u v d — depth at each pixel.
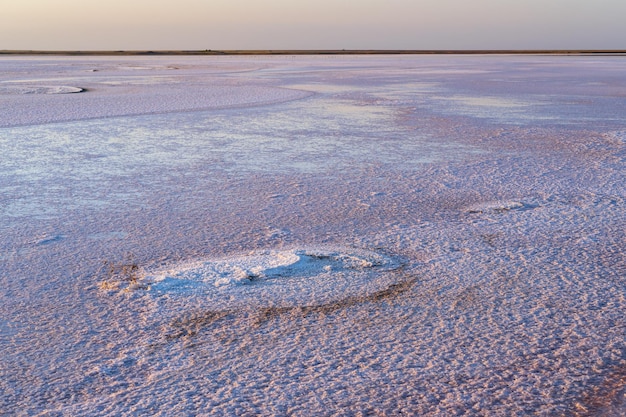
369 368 3.36
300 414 2.95
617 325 3.86
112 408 3.00
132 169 8.79
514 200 7.02
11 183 7.88
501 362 3.42
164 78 35.69
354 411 2.98
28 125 13.79
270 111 16.98
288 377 3.27
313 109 17.52
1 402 3.05
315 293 4.35
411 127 13.46
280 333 3.76
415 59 94.75
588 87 26.41
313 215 6.41
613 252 5.23
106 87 27.27
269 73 42.44
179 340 3.67
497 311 4.07
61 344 3.63
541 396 3.10
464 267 4.88
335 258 5.07
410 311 4.07
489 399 3.08
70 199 7.06
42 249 5.31
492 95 22.41
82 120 14.77
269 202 6.94
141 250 5.29
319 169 8.81
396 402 3.05
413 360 3.44
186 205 6.81
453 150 10.44
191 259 5.06
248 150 10.44
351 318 3.96
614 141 11.25
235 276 4.64
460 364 3.40
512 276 4.69
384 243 5.48
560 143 11.12
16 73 44.16
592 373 3.31
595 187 7.64
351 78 35.28
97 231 5.84
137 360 3.45
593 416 2.94
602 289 4.43
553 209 6.64
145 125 13.85
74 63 74.31
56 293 4.36
